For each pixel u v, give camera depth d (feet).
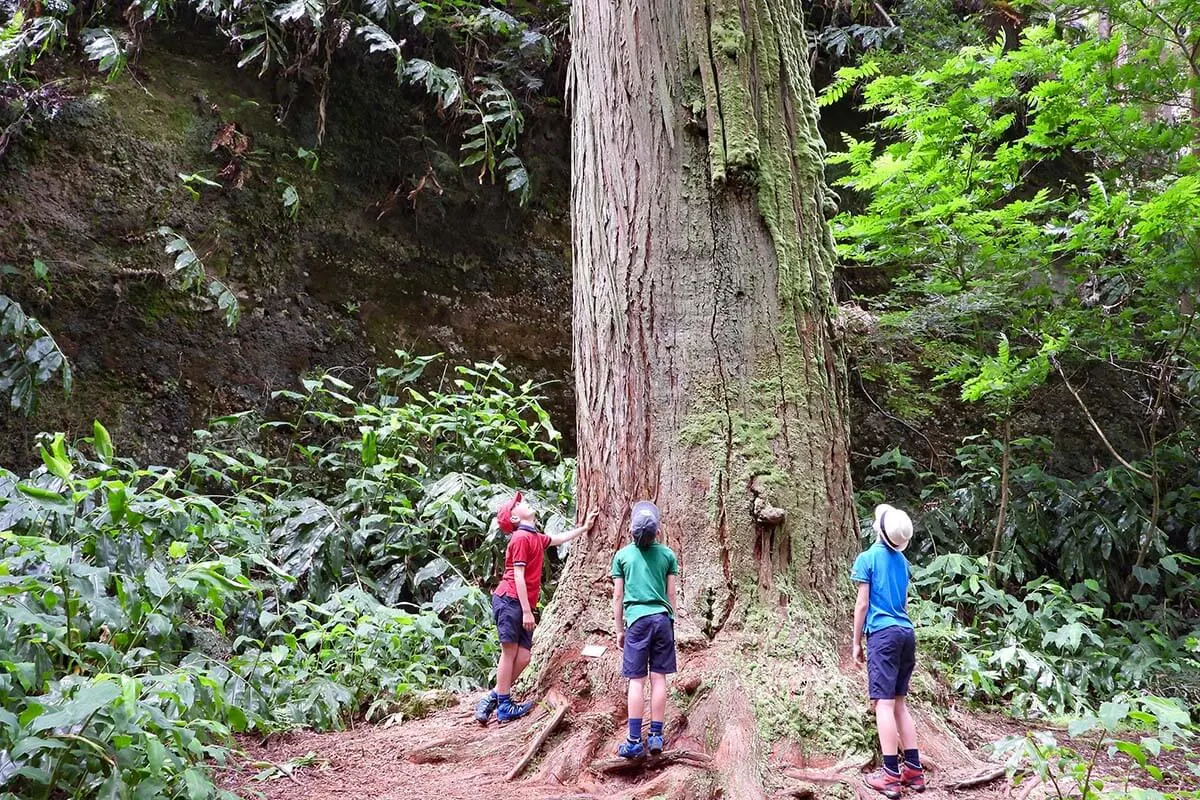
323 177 29.37
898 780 12.20
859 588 12.87
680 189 15.62
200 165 27.12
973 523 29.25
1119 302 27.94
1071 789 12.57
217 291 25.46
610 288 15.79
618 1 16.46
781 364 15.28
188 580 13.61
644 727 13.15
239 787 12.90
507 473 26.11
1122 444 35.65
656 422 15.06
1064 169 39.34
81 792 10.59
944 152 23.91
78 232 24.58
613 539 15.08
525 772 13.21
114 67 25.68
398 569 22.16
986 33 38.22
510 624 14.87
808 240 16.26
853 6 37.32
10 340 21.57
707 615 14.06
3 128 23.84
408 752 14.40
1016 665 20.71
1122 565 28.68
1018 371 24.49
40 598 12.89
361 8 30.60
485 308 31.65
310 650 18.74
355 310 29.07
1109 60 22.63
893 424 35.24
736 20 16.08
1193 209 20.36
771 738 12.66
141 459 24.16
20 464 22.24
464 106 31.35
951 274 25.90
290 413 26.91
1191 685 20.98
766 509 14.25
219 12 27.96
